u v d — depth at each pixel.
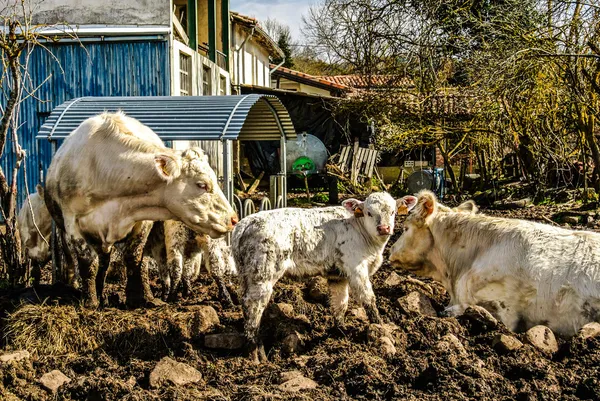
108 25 15.39
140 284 7.77
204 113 9.48
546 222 14.23
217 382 5.67
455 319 6.35
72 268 8.33
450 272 7.19
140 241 7.70
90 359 6.22
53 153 9.13
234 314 7.28
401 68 18.50
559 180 18.95
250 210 12.03
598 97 15.09
